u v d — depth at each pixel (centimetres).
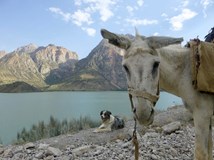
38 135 392
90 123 449
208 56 135
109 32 124
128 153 210
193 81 135
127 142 250
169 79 141
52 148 242
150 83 113
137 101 112
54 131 402
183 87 140
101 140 295
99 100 2256
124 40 123
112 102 1881
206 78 132
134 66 114
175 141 241
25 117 982
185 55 141
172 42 118
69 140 302
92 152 228
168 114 361
